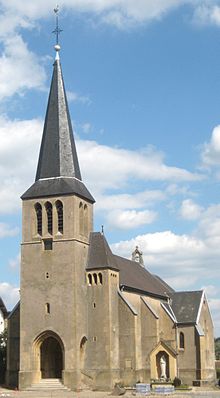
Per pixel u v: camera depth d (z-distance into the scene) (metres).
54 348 94.81
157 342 98.81
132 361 93.12
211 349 110.69
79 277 92.06
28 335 91.19
